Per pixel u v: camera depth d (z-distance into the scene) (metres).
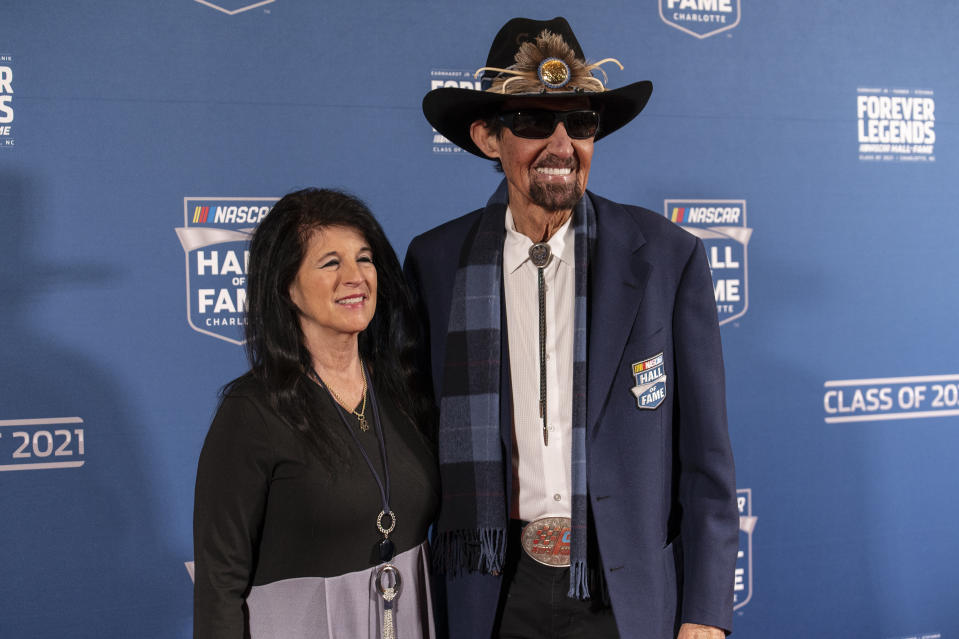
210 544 1.27
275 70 2.27
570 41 1.61
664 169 2.52
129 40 2.18
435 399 1.57
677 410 1.50
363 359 1.49
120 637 2.21
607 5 2.47
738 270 2.58
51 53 2.14
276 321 1.34
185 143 2.22
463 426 1.48
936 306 2.75
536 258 1.51
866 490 2.69
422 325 1.63
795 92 2.62
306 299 1.33
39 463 2.15
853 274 2.68
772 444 2.61
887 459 2.71
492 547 1.46
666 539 1.48
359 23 2.32
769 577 2.62
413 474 1.41
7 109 2.11
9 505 2.14
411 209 2.37
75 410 2.17
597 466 1.41
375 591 1.34
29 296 2.13
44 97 2.13
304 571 1.31
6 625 2.14
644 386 1.42
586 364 1.44
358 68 2.32
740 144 2.58
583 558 1.39
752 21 2.58
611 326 1.43
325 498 1.29
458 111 1.61
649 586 1.39
